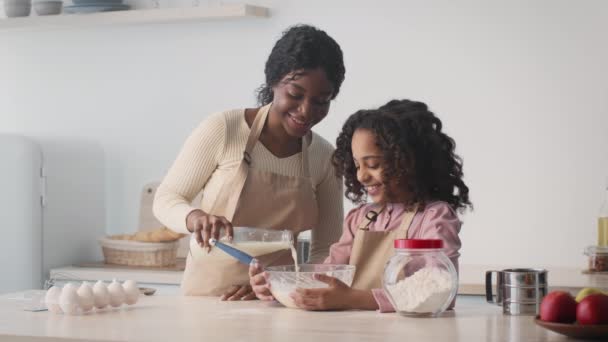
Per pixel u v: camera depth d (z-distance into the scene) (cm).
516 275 204
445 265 201
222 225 241
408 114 224
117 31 443
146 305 225
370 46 401
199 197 414
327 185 280
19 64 459
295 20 412
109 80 445
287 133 267
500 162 381
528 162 378
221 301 234
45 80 457
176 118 434
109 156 446
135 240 401
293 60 244
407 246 201
